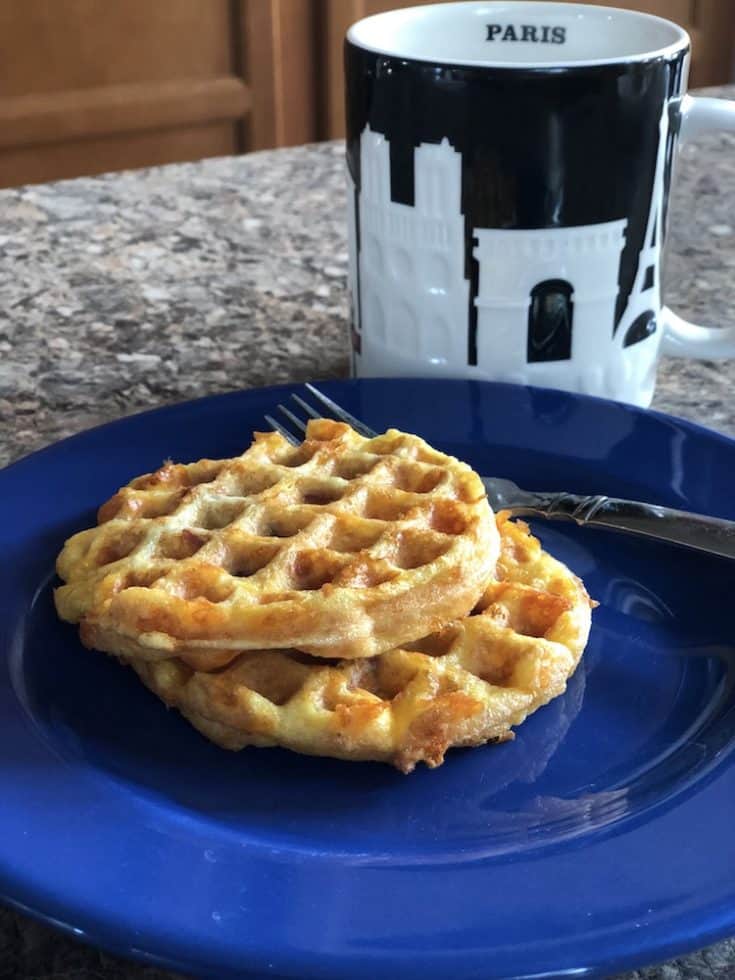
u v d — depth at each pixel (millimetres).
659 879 224
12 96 979
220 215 573
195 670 278
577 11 380
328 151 665
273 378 429
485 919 215
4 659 285
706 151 658
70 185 605
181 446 364
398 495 311
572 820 253
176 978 235
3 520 330
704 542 313
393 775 265
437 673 277
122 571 288
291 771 266
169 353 448
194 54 1025
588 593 320
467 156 339
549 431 364
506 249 351
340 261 527
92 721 277
